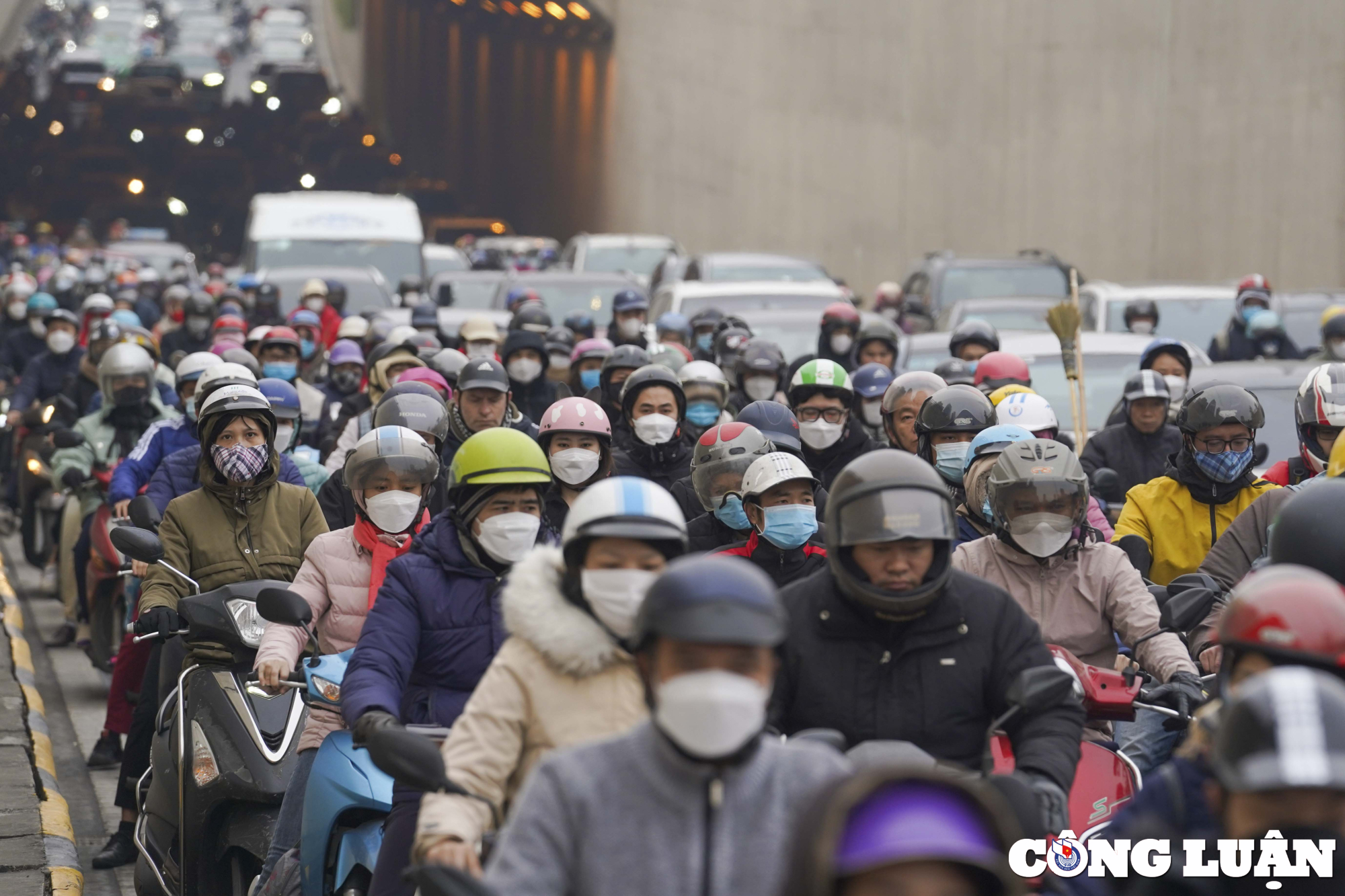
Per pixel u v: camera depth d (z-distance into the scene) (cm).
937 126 10606
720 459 2080
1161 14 8669
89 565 3284
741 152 13400
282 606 1669
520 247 12694
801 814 850
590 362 3859
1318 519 1383
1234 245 8219
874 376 3247
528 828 958
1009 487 1670
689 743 928
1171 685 1530
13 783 2567
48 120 18675
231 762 1880
